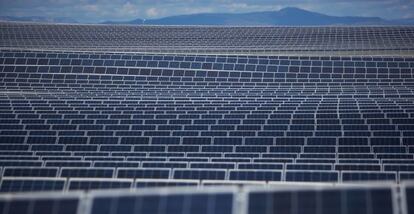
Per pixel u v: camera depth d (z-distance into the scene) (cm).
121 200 1566
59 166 3167
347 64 7156
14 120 4703
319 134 4116
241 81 7062
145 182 2514
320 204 1524
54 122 4656
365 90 6359
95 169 2936
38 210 1546
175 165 3155
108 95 6200
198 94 6250
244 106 5128
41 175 2922
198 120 4562
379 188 1528
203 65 7225
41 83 7150
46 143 4062
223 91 6600
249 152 3762
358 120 4422
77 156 3553
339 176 2792
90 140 4059
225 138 4012
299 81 7031
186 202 1563
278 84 7000
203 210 1547
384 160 3359
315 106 5088
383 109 4812
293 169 3066
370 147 3734
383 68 7088
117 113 4900
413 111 4706
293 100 5578
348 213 1510
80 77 7206
